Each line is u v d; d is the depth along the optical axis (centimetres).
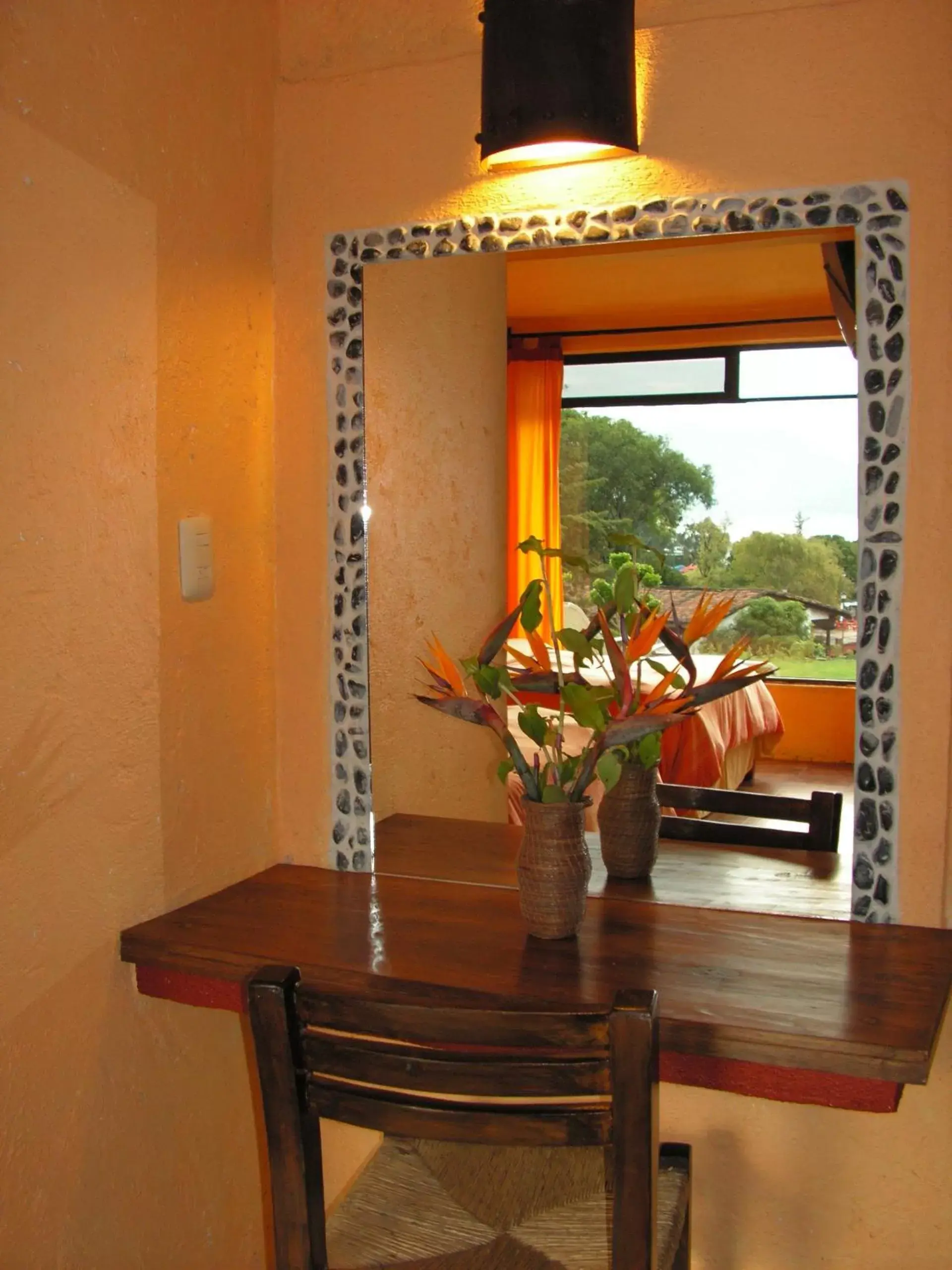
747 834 135
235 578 146
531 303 139
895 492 125
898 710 127
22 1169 114
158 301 129
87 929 122
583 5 123
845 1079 105
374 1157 133
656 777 139
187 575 135
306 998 92
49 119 111
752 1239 152
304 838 156
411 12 142
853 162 125
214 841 143
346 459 149
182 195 132
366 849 153
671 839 139
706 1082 110
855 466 127
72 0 113
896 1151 143
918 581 126
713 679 134
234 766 147
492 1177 128
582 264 137
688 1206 123
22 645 110
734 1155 151
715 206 130
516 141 125
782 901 134
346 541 150
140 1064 132
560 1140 89
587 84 124
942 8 121
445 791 149
